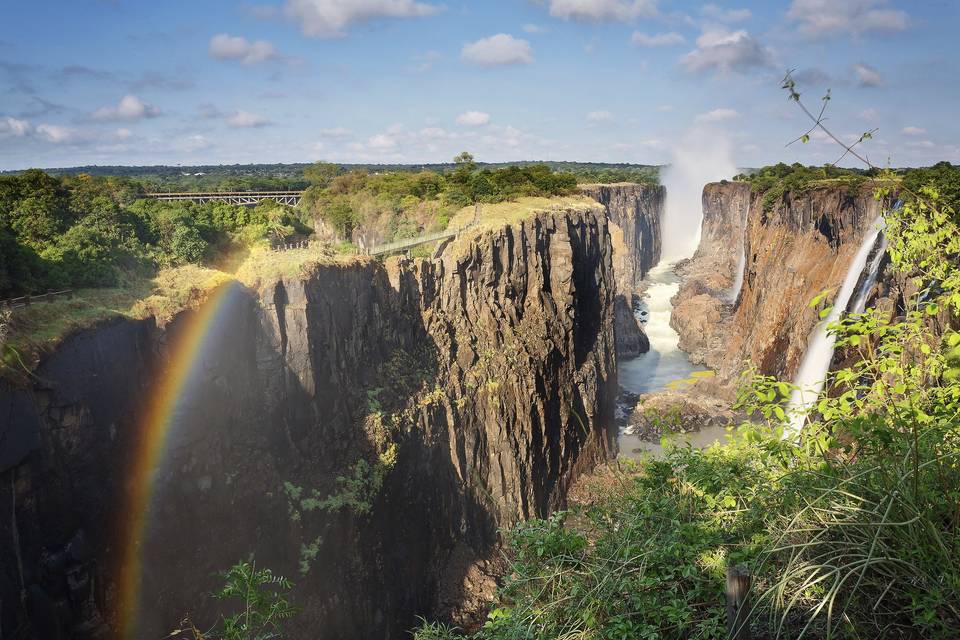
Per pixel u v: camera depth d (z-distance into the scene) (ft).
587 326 290.15
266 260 156.87
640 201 609.83
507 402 207.72
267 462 133.39
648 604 32.45
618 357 392.27
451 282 211.00
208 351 125.08
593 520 41.68
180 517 114.73
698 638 29.63
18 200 145.07
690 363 384.68
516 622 35.24
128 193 248.11
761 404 37.76
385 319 182.80
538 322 235.20
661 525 36.11
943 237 35.55
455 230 242.99
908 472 27.45
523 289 239.71
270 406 138.82
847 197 272.72
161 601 107.55
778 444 34.04
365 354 173.37
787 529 28.37
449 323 209.05
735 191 563.07
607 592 33.71
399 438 166.61
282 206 307.58
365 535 148.15
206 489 120.16
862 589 27.32
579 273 282.36
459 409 192.13
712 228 611.47
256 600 50.29
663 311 484.33
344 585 140.77
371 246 286.25
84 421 97.50
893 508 27.20
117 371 106.22
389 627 150.51
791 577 26.58
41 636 85.51
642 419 285.43
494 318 219.82
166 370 118.11
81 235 137.49
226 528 122.52
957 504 26.45
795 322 285.43
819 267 285.84
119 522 103.09
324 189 360.07
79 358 98.53
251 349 138.31
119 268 136.98
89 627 93.45
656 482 40.32
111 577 99.76
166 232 160.66
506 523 196.34
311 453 145.89
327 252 178.50
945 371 32.60
